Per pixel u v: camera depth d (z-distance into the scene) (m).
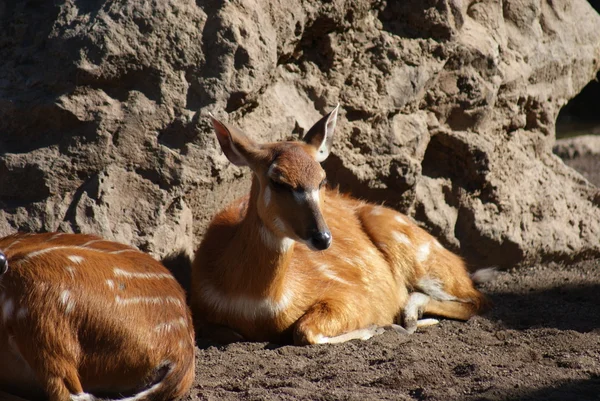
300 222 16.97
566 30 27.52
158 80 19.25
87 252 14.25
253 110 20.75
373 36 23.00
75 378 13.50
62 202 18.72
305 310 18.72
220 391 15.05
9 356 13.74
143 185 19.12
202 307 18.67
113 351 13.79
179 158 19.22
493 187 24.94
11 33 19.42
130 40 18.94
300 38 21.55
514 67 25.48
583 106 45.00
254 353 17.42
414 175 23.25
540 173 26.52
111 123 18.89
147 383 14.29
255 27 20.00
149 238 18.94
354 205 22.23
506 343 18.31
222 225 19.42
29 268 13.53
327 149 18.98
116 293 13.91
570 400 14.66
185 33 19.38
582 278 25.02
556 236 25.89
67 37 18.80
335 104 22.47
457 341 18.91
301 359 17.08
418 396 14.91
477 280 23.55
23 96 18.77
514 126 25.95
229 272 18.19
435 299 21.69
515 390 15.07
